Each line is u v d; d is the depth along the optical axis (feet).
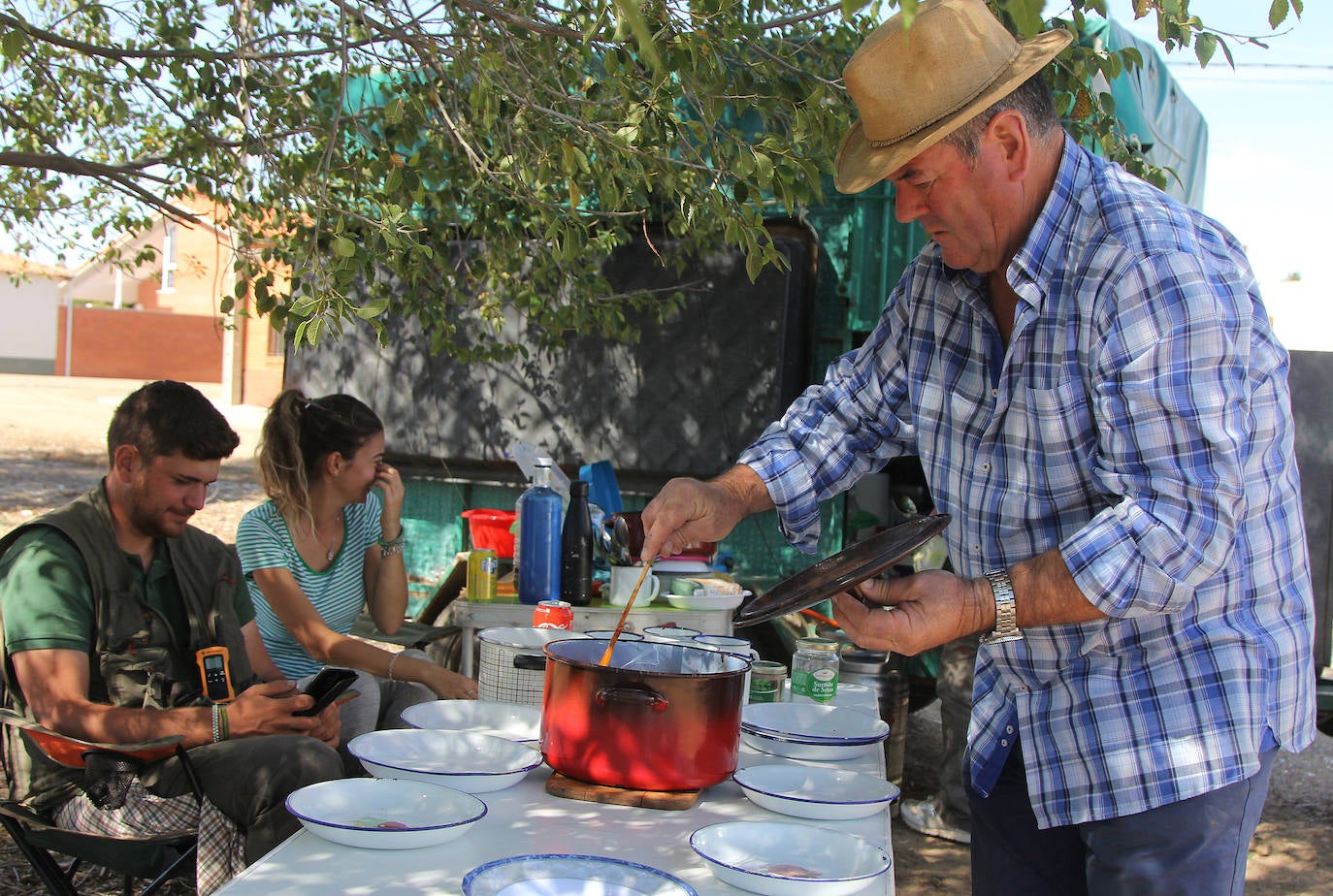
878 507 15.25
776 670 8.44
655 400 15.40
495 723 7.29
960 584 5.31
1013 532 6.05
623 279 15.29
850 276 15.26
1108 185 5.68
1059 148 5.76
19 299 119.14
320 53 10.83
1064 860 6.39
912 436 7.33
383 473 11.66
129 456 8.06
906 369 7.04
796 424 7.38
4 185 14.79
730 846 5.20
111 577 8.11
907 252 15.06
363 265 9.51
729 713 5.96
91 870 11.08
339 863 4.86
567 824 5.50
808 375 15.51
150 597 8.41
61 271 74.08
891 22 5.66
